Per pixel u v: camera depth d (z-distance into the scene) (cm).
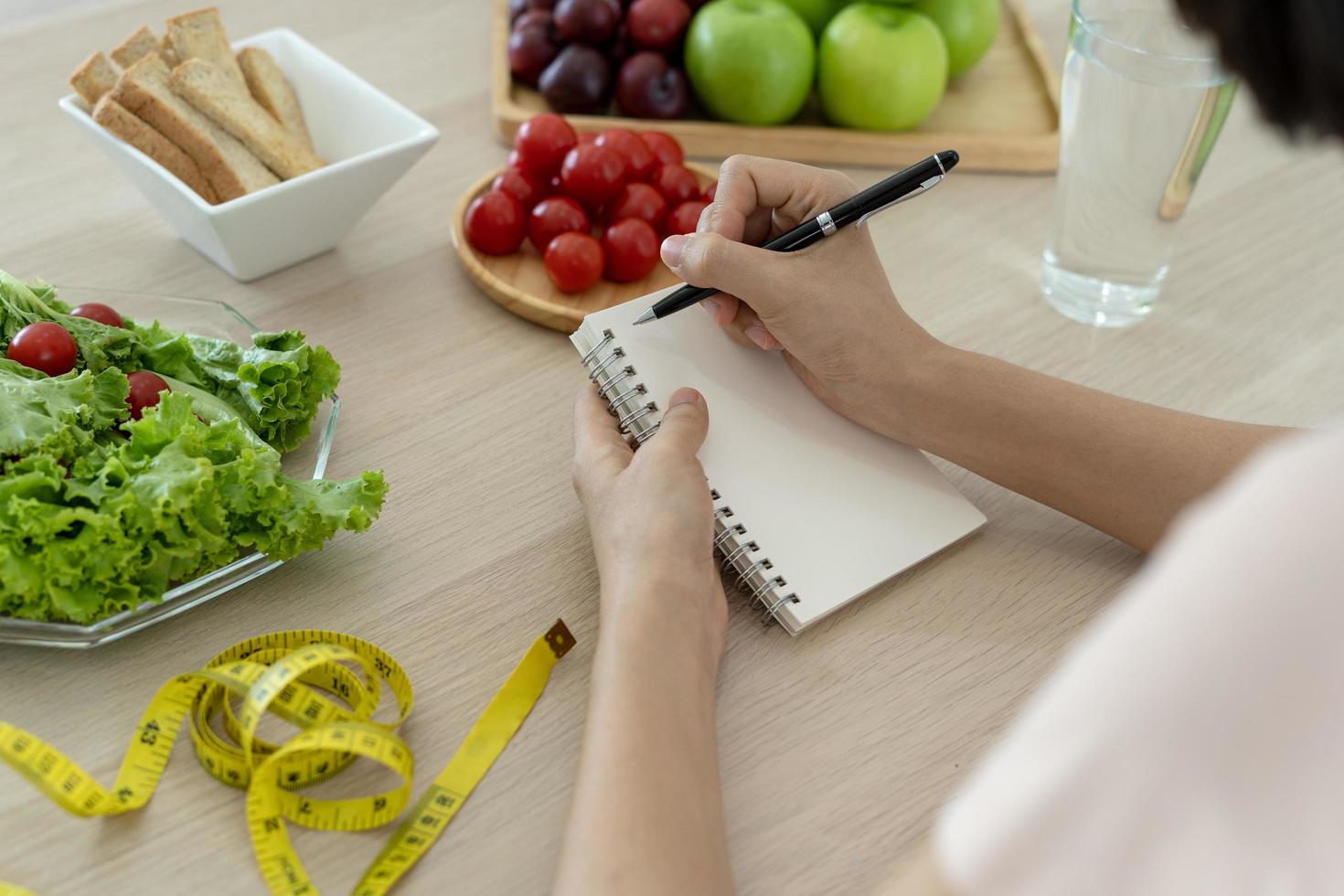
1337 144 40
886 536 79
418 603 75
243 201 92
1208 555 34
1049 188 123
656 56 120
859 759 67
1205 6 38
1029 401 79
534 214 104
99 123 94
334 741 61
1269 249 113
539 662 71
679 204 109
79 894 58
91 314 81
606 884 52
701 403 79
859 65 116
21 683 68
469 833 62
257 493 69
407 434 88
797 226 85
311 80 111
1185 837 34
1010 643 75
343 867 60
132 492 66
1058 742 35
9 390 69
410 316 100
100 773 64
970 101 130
